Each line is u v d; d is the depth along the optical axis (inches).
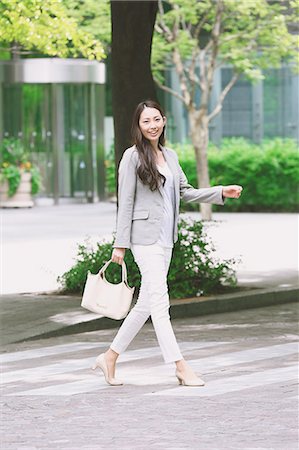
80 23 1412.4
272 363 527.8
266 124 1875.0
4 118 1865.2
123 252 481.4
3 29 925.8
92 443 379.9
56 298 749.9
